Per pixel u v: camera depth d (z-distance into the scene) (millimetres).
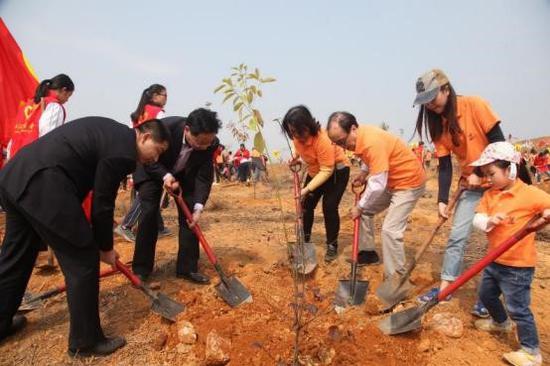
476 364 2875
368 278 4344
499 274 2926
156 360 2939
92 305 2914
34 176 2688
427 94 3348
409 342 3072
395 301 3586
